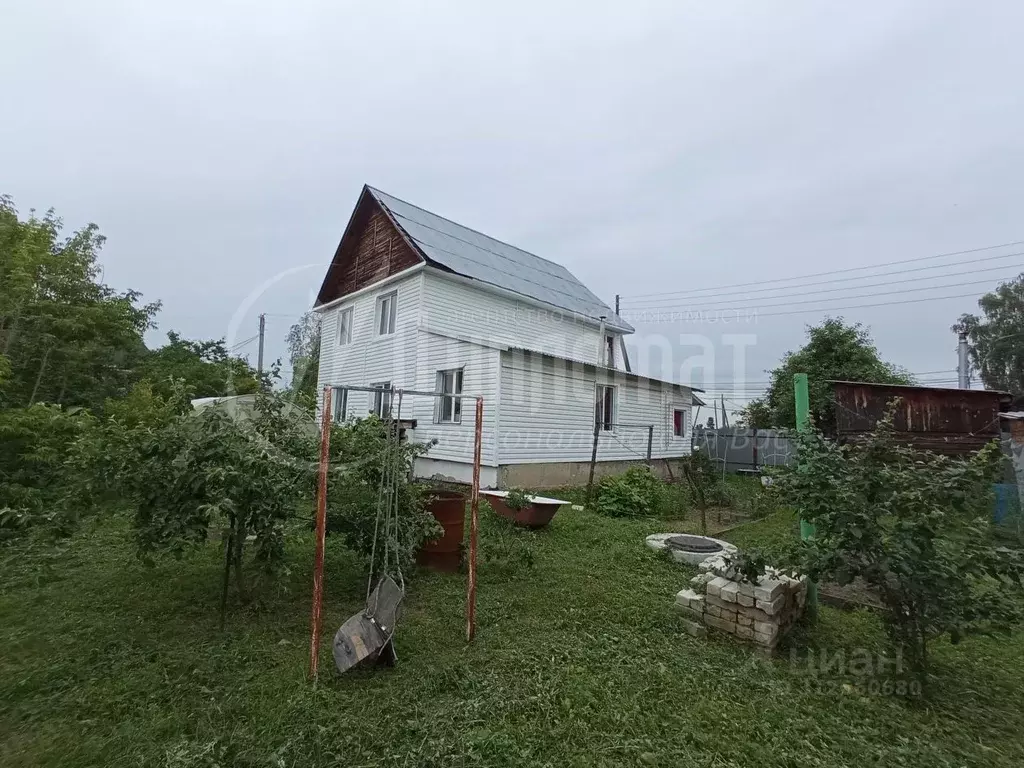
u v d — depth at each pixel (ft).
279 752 7.64
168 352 54.29
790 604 12.62
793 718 8.98
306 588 15.01
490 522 23.35
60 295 29.04
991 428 24.39
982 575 9.70
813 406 46.06
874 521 9.82
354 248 48.55
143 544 11.58
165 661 10.47
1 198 29.45
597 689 9.68
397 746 8.00
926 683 10.04
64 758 7.64
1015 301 68.13
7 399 25.38
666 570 17.63
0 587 14.47
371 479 14.06
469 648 11.35
